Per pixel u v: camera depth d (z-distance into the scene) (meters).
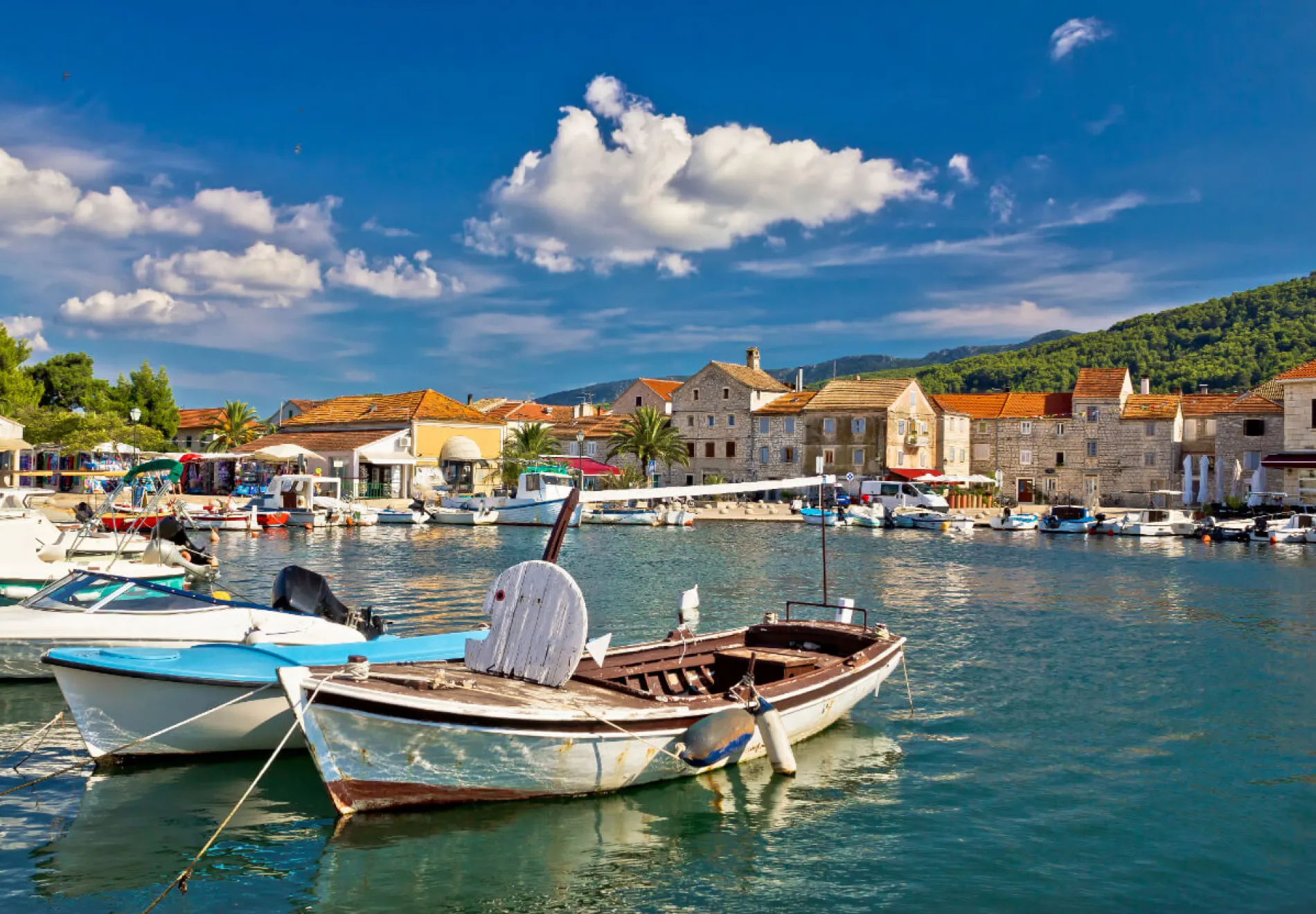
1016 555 40.72
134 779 10.27
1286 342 142.88
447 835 8.95
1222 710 13.95
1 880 8.09
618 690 10.23
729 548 42.25
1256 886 8.38
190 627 13.43
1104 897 8.14
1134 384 150.88
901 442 73.62
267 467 61.66
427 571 30.72
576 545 43.12
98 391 69.94
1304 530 48.44
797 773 11.02
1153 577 32.06
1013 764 11.48
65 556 20.94
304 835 8.95
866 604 24.88
